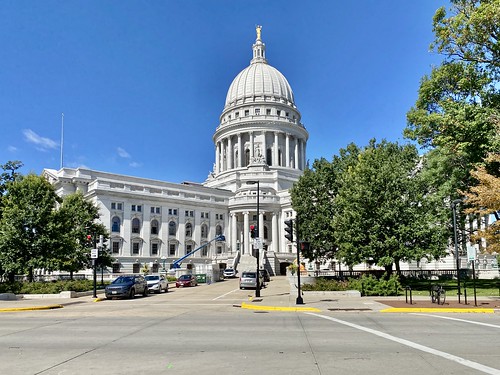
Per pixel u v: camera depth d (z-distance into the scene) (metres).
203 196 100.56
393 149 48.78
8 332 14.98
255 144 122.62
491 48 32.00
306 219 49.97
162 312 22.19
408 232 35.47
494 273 56.47
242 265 81.88
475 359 9.88
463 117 31.06
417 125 38.16
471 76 33.34
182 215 95.38
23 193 43.00
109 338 13.27
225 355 10.46
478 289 34.28
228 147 125.62
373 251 35.94
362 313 21.08
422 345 11.71
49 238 42.12
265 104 127.38
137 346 11.79
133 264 85.69
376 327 15.51
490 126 29.94
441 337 13.11
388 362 9.60
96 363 9.68
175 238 93.56
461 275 53.25
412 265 62.72
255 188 104.12
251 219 103.88
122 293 32.56
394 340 12.55
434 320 17.73
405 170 39.38
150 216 90.44
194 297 34.72
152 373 8.71
